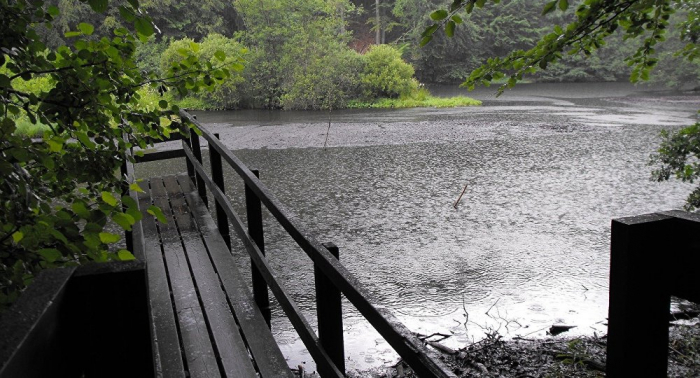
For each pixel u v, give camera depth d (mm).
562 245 7855
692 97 29406
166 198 5543
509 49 43875
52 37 26172
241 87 29859
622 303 1455
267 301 3133
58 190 2494
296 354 4949
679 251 1448
